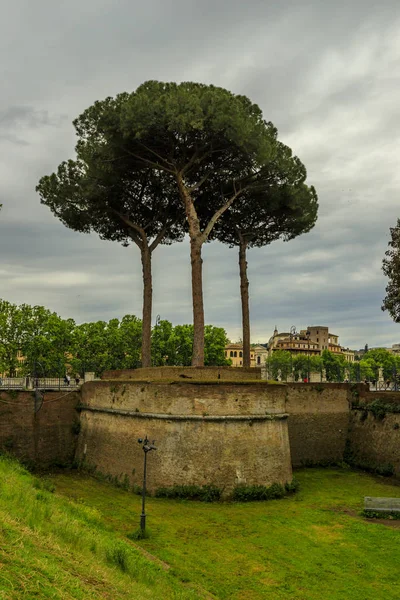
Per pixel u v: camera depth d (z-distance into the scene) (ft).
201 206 138.10
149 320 128.36
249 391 99.14
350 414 139.64
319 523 82.74
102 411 114.01
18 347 222.69
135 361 258.37
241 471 95.25
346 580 62.23
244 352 135.85
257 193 131.54
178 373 104.94
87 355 245.24
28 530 48.62
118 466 105.40
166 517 82.74
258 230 142.82
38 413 123.03
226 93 114.11
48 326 229.04
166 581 55.42
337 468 131.75
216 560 66.54
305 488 107.04
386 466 122.62
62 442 124.88
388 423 125.90
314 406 137.18
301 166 135.23
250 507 90.07
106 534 66.18
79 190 124.67
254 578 61.82
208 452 95.09
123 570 52.39
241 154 112.27
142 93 106.73
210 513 85.81
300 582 61.26
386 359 410.11
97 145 114.42
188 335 267.80
